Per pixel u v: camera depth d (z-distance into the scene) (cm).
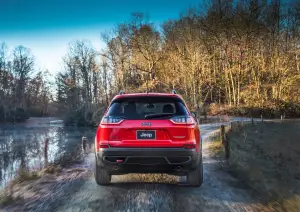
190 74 4384
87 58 5909
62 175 696
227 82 5119
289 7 4872
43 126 5912
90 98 5666
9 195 484
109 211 392
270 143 1420
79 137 3503
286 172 719
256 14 4975
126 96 489
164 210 395
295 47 4719
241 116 4597
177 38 4925
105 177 509
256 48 4947
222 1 5097
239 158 934
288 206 431
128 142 442
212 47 5066
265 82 4944
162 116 452
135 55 5116
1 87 7919
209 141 1534
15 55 8500
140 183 553
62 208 409
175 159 436
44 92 9325
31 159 1775
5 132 4659
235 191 507
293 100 4506
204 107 4922
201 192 490
